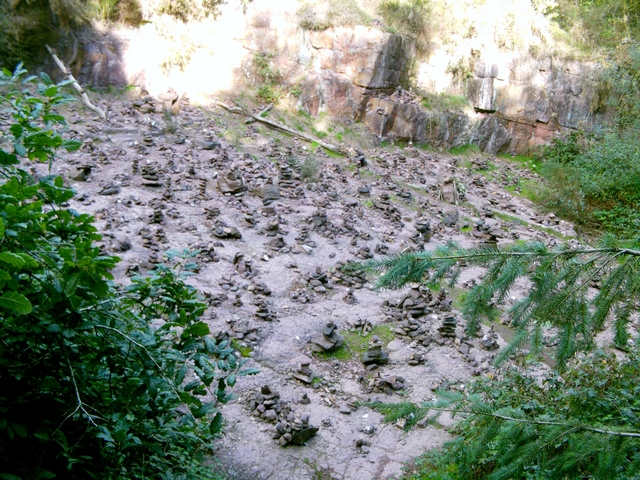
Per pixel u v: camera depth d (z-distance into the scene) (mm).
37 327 3289
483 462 5438
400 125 16734
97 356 3596
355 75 16250
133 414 3971
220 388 3854
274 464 5805
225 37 15484
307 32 16219
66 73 12742
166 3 14422
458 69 18266
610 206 16094
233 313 7875
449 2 18562
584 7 21922
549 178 16625
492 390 6711
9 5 12266
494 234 12414
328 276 9531
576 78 19312
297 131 15148
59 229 3617
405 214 12930
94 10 13531
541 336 3994
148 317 4074
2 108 10477
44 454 3680
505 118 18688
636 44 19516
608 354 7148
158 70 14312
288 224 10844
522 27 19031
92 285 3221
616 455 3498
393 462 6145
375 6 17469
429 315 9141
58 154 10703
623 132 18547
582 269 3791
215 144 12938
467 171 16625
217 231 9648
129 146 11828
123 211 9570
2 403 3453
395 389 7266
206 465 5496
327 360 7660
